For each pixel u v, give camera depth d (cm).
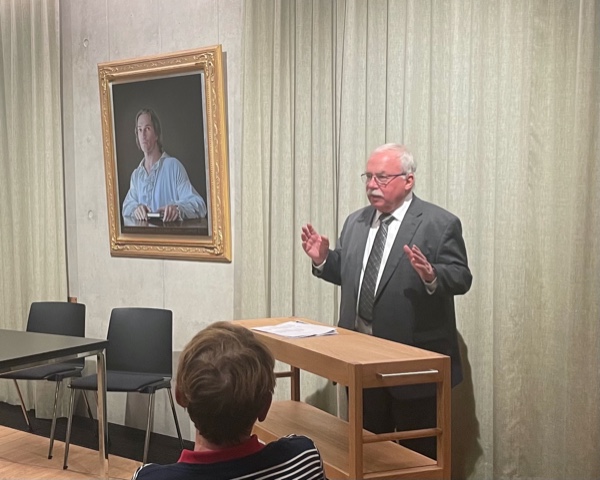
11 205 624
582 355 363
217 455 158
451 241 354
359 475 293
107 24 570
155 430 552
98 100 579
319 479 166
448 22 411
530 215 386
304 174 470
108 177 571
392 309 359
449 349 362
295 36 472
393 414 351
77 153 595
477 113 402
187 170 529
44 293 602
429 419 341
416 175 425
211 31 519
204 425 159
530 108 382
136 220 561
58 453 500
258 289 495
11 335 418
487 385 408
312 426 366
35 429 558
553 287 383
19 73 608
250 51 486
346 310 380
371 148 440
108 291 585
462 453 412
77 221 600
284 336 350
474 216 407
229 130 514
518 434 390
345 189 445
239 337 164
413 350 318
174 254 543
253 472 158
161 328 490
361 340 342
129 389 450
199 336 164
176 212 538
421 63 421
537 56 381
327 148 460
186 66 519
